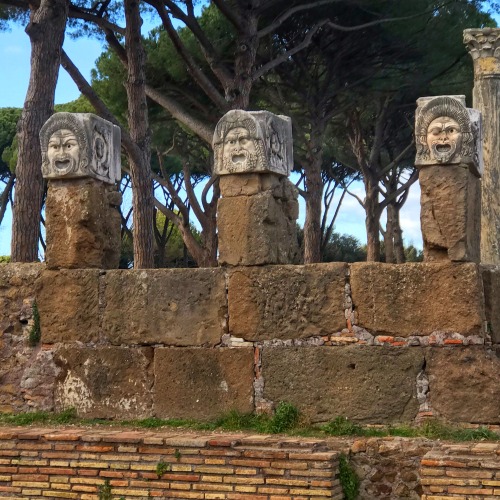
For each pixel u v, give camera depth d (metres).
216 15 19.67
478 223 8.04
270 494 6.90
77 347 8.56
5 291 8.95
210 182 22.55
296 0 19.08
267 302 7.98
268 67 17.80
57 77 12.76
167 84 19.88
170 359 8.22
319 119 22.27
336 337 7.79
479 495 6.40
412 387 7.53
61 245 8.70
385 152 30.00
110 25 16.41
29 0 14.21
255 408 7.95
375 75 21.83
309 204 23.03
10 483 7.58
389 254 31.30
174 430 7.89
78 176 8.59
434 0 20.11
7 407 8.77
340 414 7.69
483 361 7.38
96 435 7.44
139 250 16.09
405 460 7.08
